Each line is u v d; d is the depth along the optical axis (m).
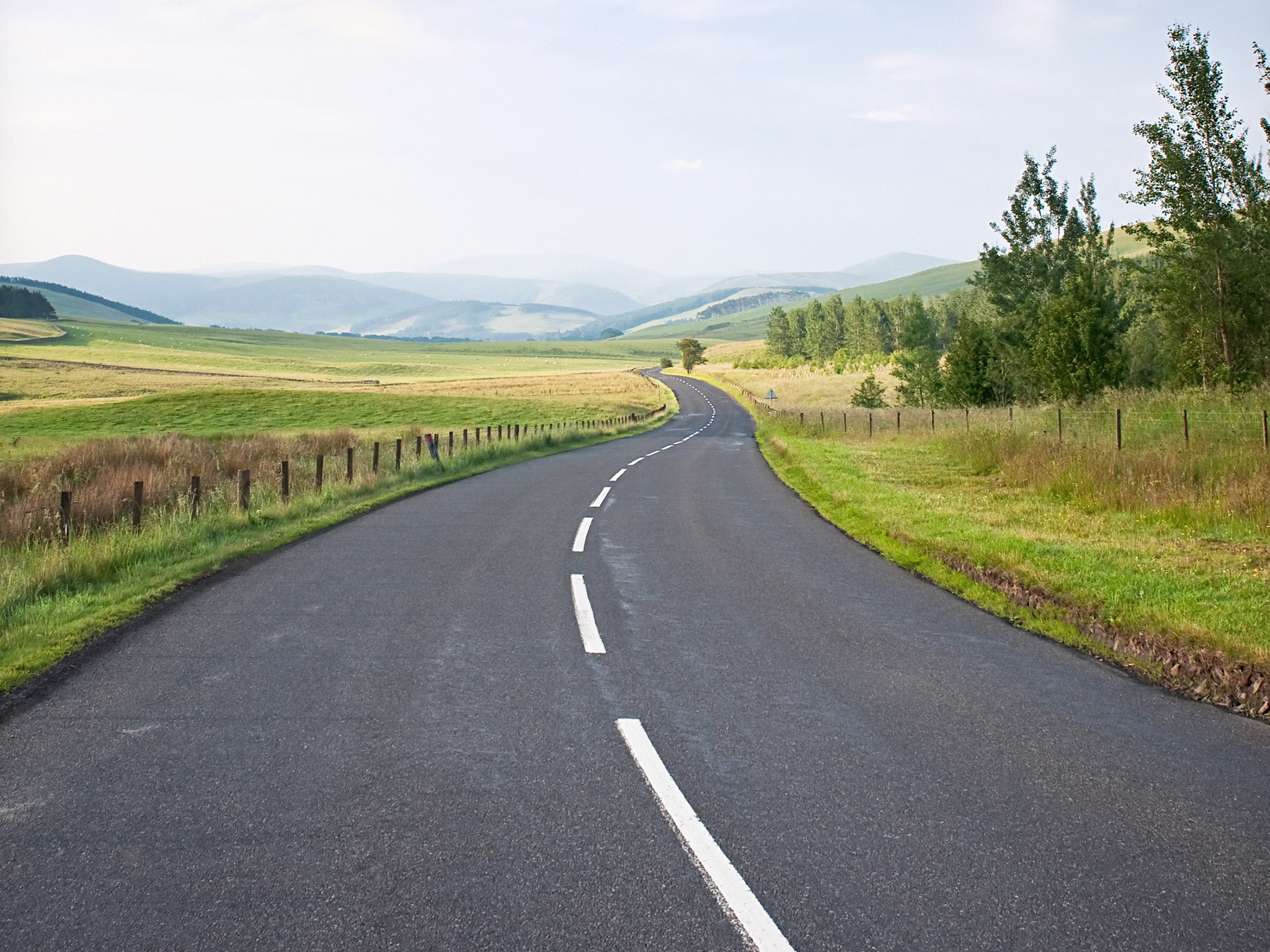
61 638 6.84
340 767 4.44
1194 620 7.23
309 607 8.04
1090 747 4.85
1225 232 24.05
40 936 2.98
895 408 48.81
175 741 4.78
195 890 3.29
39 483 19.09
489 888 3.31
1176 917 3.16
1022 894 3.31
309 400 74.31
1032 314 36.81
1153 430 18.62
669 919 3.12
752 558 10.80
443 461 24.44
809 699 5.63
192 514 13.27
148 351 161.75
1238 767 4.61
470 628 7.31
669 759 4.60
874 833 3.80
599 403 80.94
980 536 11.48
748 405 84.56
